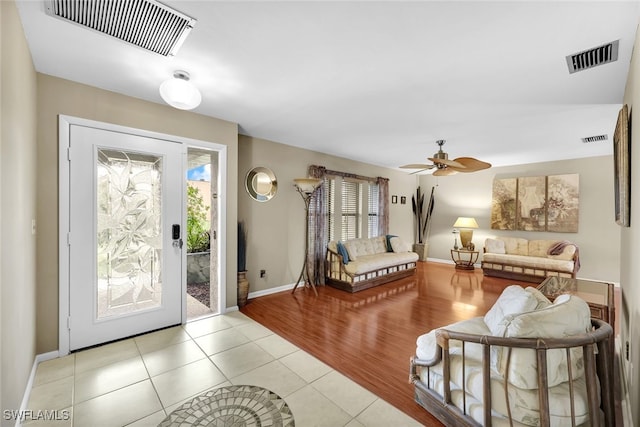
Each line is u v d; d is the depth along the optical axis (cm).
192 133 304
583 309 138
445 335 149
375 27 161
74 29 166
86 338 244
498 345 126
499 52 183
